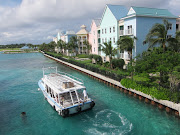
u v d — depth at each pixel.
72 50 68.81
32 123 14.95
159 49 20.92
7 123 15.05
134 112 16.27
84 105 15.74
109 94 21.83
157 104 16.83
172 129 13.09
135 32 28.50
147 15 28.39
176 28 34.62
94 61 44.22
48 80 20.33
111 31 37.66
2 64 57.84
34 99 21.03
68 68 44.94
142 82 19.36
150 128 13.36
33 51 147.88
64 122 14.90
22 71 41.66
